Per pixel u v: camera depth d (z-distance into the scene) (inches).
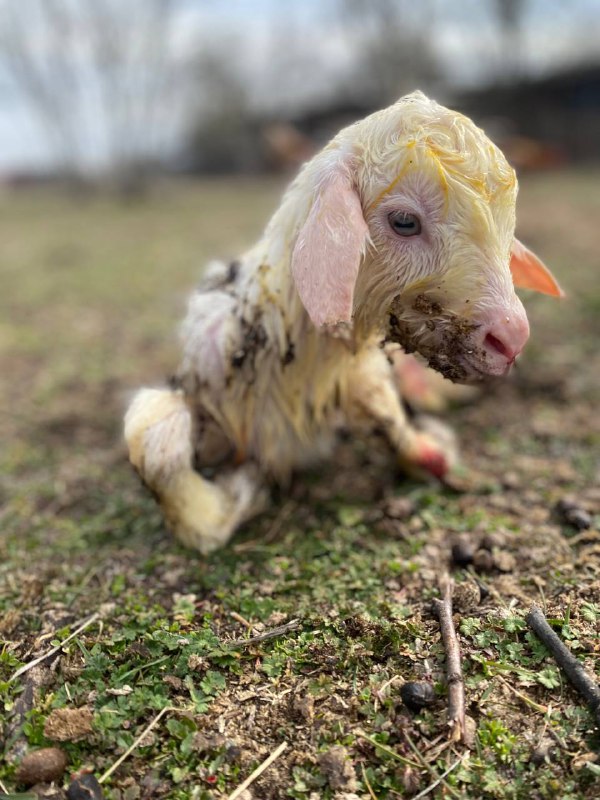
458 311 10.5
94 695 9.9
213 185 120.0
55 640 11.0
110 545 14.1
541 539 12.8
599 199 59.3
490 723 9.1
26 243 58.9
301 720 9.4
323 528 13.9
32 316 33.5
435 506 14.4
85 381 23.9
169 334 28.9
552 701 9.4
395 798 8.4
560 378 20.4
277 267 12.4
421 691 9.3
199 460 14.4
